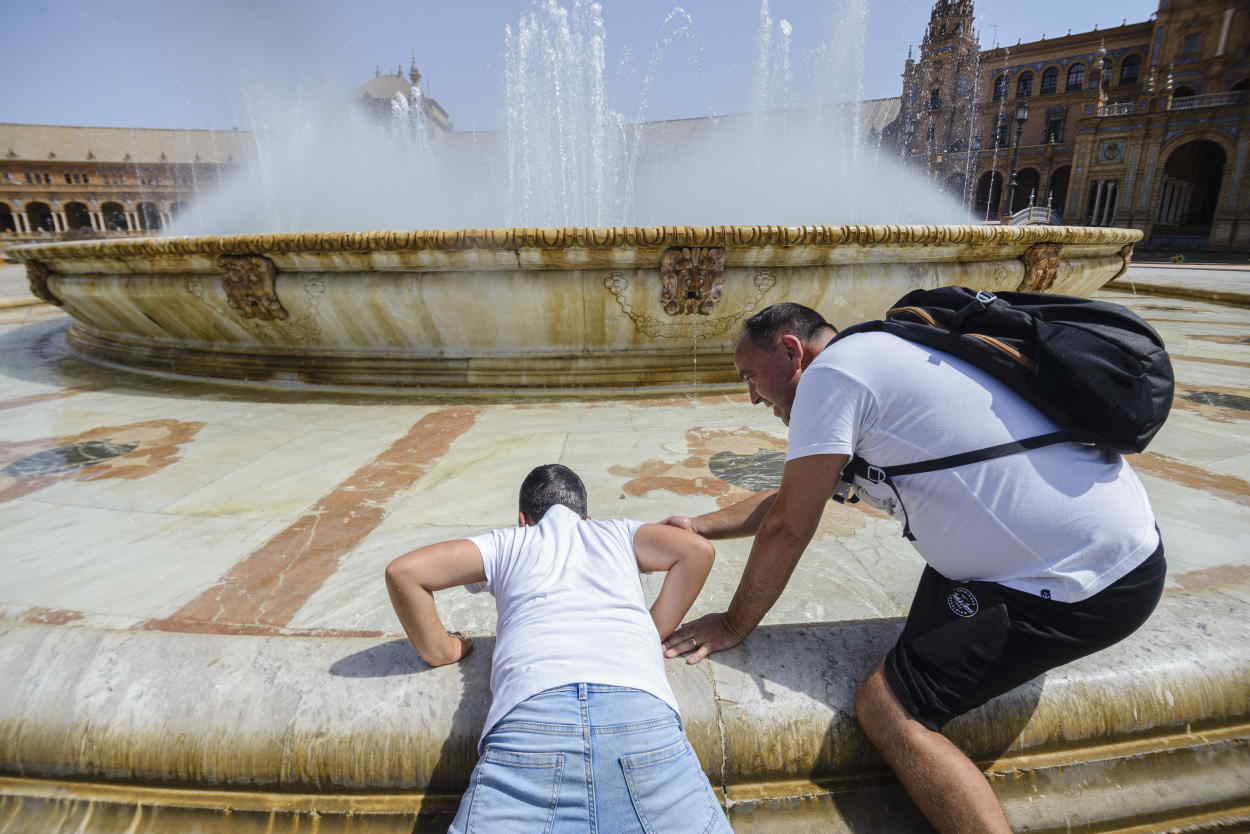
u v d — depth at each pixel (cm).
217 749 138
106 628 183
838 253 408
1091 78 4947
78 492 291
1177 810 139
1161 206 4075
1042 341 114
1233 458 321
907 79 5788
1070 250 502
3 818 138
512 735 108
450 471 311
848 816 135
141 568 221
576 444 348
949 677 123
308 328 454
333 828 134
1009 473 116
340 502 277
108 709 142
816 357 134
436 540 241
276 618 190
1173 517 253
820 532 240
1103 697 144
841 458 123
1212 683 149
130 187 7844
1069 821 136
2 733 142
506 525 253
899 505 128
